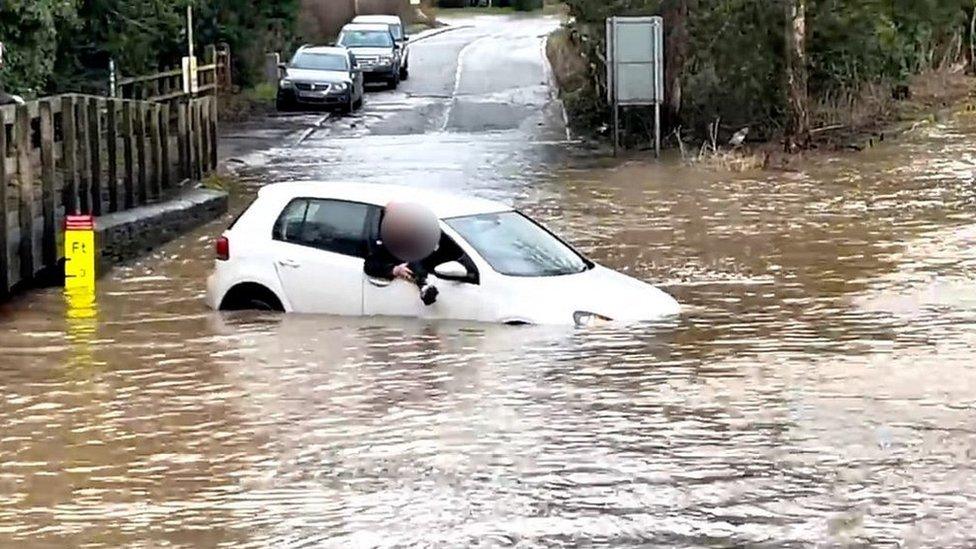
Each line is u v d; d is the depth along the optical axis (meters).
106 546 6.91
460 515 7.23
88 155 18.59
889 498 7.35
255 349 11.57
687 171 26.95
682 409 9.26
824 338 11.67
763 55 30.39
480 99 45.09
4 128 15.03
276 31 50.00
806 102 29.92
